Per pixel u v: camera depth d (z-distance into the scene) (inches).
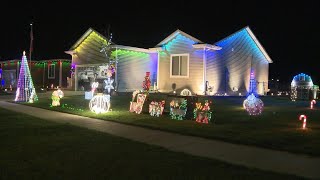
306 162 317.4
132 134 453.4
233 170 287.9
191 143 399.2
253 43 1299.2
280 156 339.6
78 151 348.8
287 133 460.1
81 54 1380.4
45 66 1775.3
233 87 1197.7
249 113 674.2
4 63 1940.2
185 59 1132.5
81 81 1389.0
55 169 285.7
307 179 265.1
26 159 316.2
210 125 527.5
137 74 1242.0
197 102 679.7
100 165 298.5
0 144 378.9
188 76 1123.3
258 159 327.3
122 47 1189.1
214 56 1122.0
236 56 1212.5
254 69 1306.6
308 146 378.0
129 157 327.9
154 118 604.7
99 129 490.6
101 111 687.7
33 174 272.4
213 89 1119.0
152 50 1211.2
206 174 276.4
